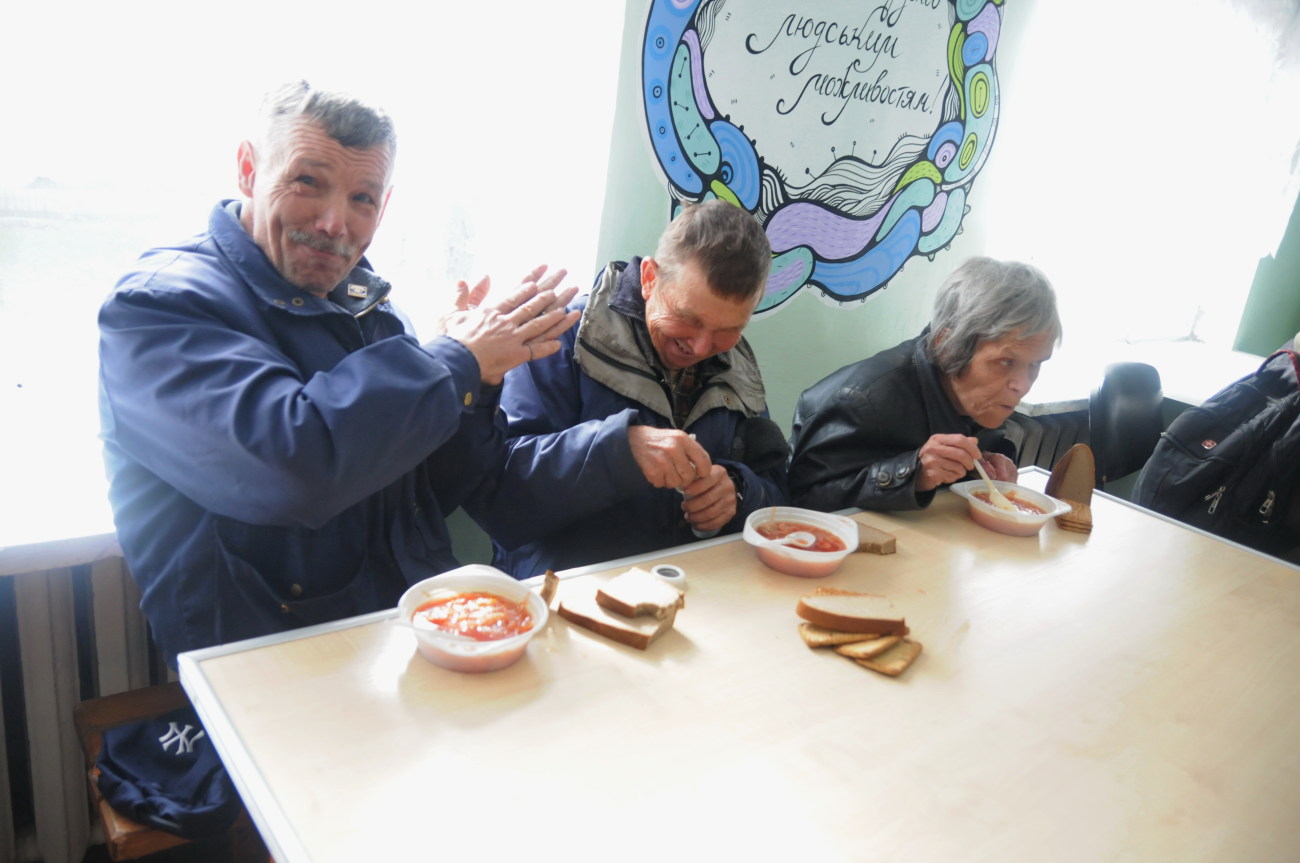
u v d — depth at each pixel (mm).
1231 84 3127
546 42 1602
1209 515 2129
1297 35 3146
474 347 1101
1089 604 1235
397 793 693
